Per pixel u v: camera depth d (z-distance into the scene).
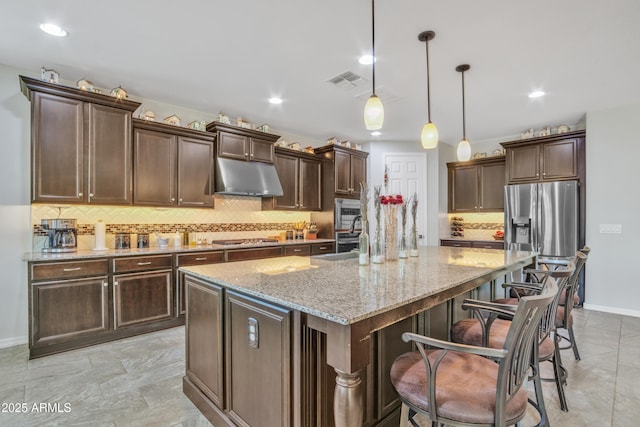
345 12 2.25
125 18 2.31
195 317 2.05
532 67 3.03
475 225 6.02
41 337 2.72
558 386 2.03
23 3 2.13
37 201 2.87
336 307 1.23
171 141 3.77
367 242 2.26
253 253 4.17
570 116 4.44
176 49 2.74
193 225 4.26
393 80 3.31
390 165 5.83
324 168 5.40
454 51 2.76
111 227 3.62
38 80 2.84
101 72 3.15
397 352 1.83
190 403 2.06
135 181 3.48
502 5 2.17
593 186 4.20
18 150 3.03
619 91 3.59
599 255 4.15
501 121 4.68
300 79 3.30
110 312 3.07
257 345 1.56
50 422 1.86
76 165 3.06
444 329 2.24
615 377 2.39
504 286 2.37
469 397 1.15
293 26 2.41
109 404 2.05
